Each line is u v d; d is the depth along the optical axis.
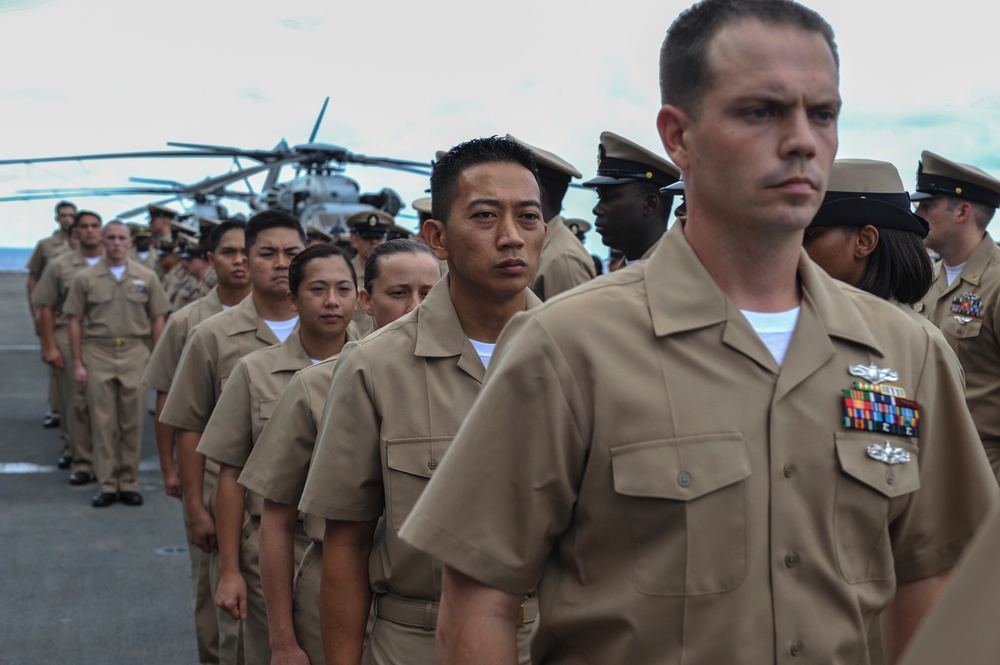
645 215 4.53
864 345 1.55
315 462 2.60
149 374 5.40
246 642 3.77
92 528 7.27
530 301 2.74
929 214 4.37
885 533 1.54
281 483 3.12
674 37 1.51
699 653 1.43
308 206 16.48
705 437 1.45
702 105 1.46
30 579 6.06
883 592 1.54
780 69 1.41
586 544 1.51
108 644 5.07
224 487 3.70
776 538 1.45
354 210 16.31
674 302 1.50
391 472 2.52
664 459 1.44
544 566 1.60
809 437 1.48
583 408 1.49
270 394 3.71
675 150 1.53
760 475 1.46
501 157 2.56
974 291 4.29
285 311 4.52
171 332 5.39
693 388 1.47
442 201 2.59
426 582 2.50
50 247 12.69
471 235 2.53
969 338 4.25
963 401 1.64
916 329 1.63
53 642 5.07
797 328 1.52
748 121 1.42
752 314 1.53
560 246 4.64
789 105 1.41
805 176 1.43
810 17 1.45
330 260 3.77
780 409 1.48
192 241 12.09
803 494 1.47
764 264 1.51
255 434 3.69
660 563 1.45
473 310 2.63
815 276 1.57
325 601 2.61
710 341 1.49
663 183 4.51
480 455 1.52
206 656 4.55
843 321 1.55
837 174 2.62
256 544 3.74
